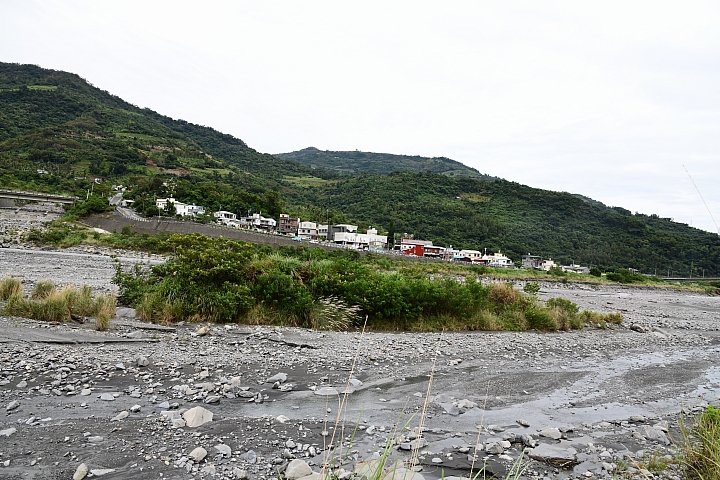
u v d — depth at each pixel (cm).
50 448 489
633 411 816
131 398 673
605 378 1062
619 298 4819
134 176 12988
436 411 730
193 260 1387
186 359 899
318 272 1527
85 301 1219
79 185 10806
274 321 1357
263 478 457
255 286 1401
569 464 550
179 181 12156
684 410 831
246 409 669
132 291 1384
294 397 745
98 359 840
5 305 1134
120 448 503
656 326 2288
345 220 13588
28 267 2562
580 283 7700
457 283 1784
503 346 1347
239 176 17675
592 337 1720
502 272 7725
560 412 781
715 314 3362
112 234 5872
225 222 9412
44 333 969
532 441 614
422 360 1086
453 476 492
